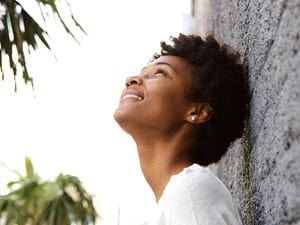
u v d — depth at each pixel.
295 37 0.78
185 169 1.01
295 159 0.77
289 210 0.80
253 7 1.21
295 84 0.77
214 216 0.93
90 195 4.93
